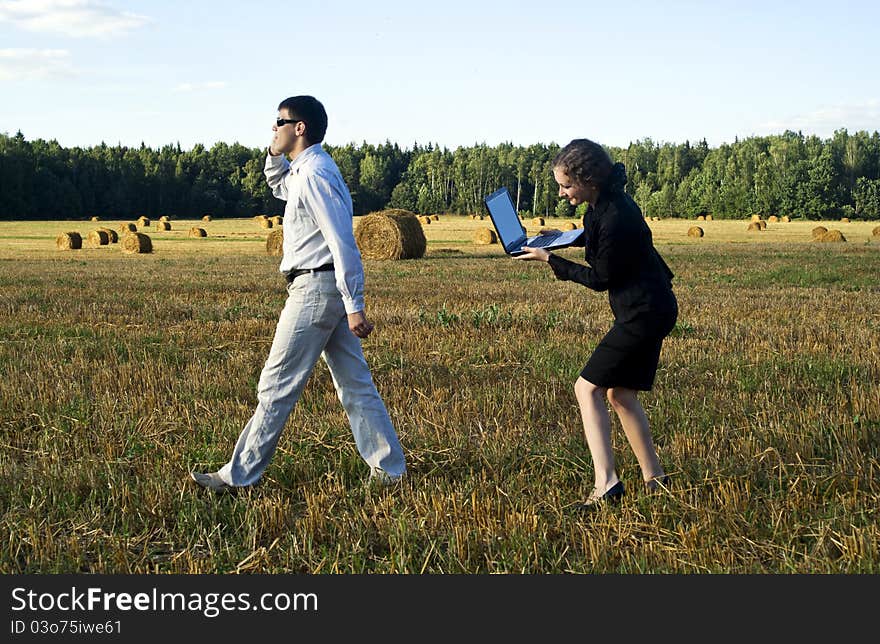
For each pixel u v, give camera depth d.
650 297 3.87
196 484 4.18
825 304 12.61
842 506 3.68
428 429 5.12
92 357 7.96
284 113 4.10
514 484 4.08
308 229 4.09
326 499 3.91
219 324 10.27
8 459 4.68
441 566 3.29
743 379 6.57
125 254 32.28
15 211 100.12
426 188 139.38
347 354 4.27
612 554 3.32
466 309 11.90
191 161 124.19
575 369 6.92
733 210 110.50
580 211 121.56
